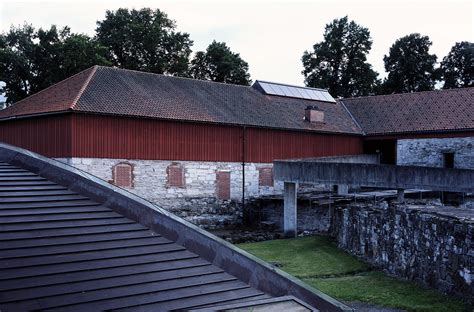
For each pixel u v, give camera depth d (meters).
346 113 41.75
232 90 37.12
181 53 53.12
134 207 9.31
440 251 12.84
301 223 27.69
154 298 7.23
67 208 8.98
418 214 14.17
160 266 8.11
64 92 29.27
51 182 9.86
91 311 6.57
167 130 30.14
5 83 44.25
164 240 8.96
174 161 30.38
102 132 27.62
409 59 59.47
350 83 62.06
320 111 37.75
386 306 11.76
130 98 29.59
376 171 21.39
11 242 7.55
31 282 6.80
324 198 27.42
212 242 8.83
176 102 31.59
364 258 17.81
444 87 60.88
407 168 20.28
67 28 45.84
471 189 18.12
